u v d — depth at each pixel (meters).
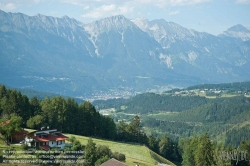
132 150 165.62
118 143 181.38
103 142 173.50
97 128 198.25
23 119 172.12
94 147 112.19
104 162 97.19
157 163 144.50
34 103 182.12
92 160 109.44
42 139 119.44
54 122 177.25
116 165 91.56
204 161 136.12
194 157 155.00
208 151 136.88
